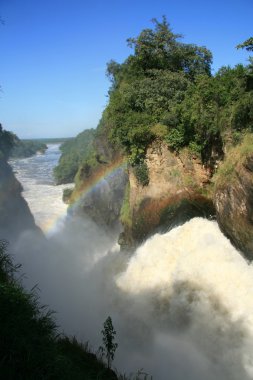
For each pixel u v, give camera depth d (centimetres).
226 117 2145
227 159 2027
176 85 2989
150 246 2367
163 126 2706
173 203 2573
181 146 2653
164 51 3350
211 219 2198
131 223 3000
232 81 2231
